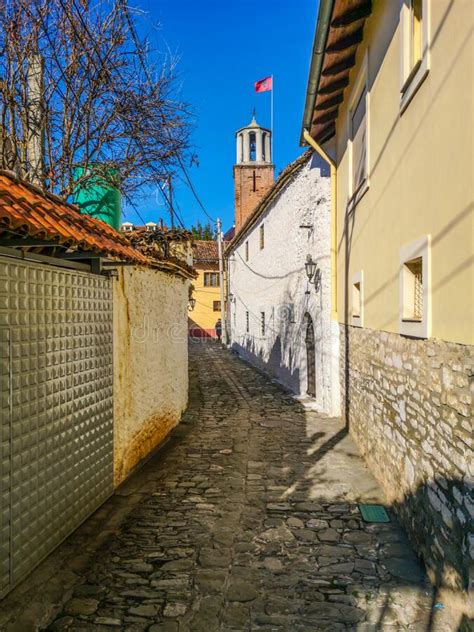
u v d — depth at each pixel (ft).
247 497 17.25
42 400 12.50
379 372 18.06
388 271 16.49
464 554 9.63
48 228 10.87
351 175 24.40
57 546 13.21
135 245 21.79
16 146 19.10
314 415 31.19
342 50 21.17
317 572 12.18
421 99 12.67
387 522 15.15
